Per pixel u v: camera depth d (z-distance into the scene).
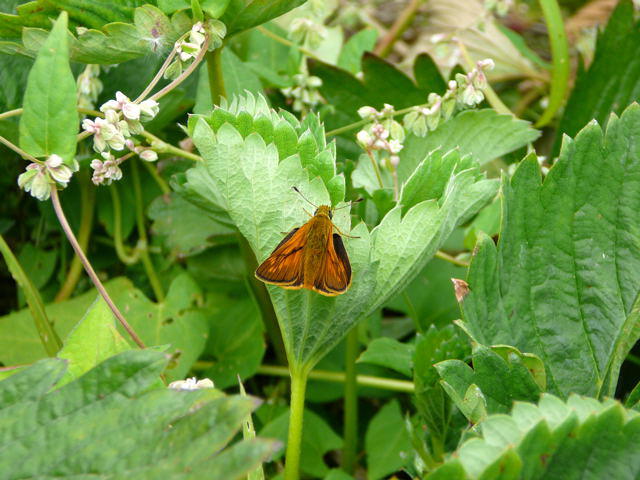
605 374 0.20
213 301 0.28
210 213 0.24
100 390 0.17
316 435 0.26
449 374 0.19
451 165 0.20
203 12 0.21
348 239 0.19
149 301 0.27
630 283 0.20
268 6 0.21
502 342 0.20
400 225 0.19
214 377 0.27
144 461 0.16
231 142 0.19
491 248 0.20
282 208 0.19
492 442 0.16
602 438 0.16
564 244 0.21
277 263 0.19
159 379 0.17
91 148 0.27
